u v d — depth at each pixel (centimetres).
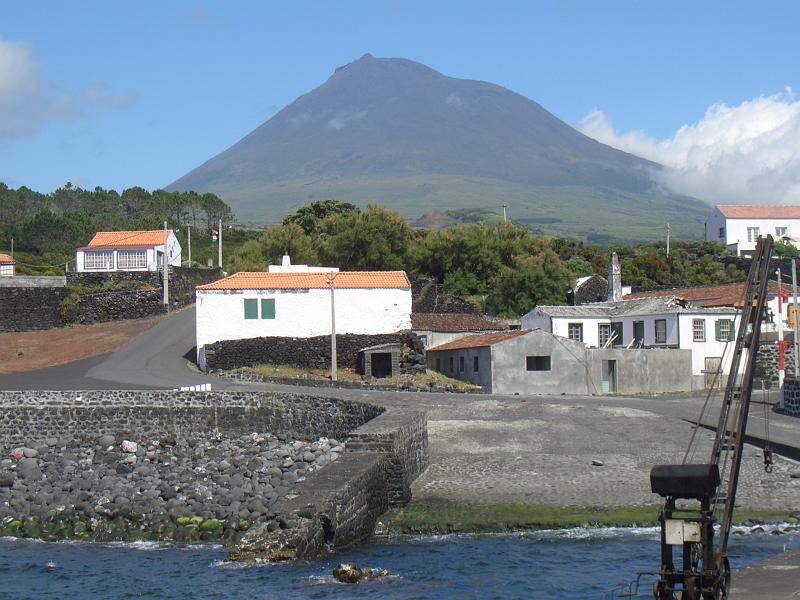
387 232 13000
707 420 6041
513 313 11600
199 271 12412
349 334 8650
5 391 6250
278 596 3203
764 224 18350
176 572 3581
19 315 10544
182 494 4594
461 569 3516
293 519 3703
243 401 6266
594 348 8262
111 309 10850
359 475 4019
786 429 5750
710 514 2439
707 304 9744
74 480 4950
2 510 4594
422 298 11419
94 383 7500
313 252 13338
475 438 5547
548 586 3297
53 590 3438
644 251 16175
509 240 12925
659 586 2456
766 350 8469
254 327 8675
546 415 6144
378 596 3181
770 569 3178
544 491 4578
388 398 6675
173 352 9181
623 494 4509
